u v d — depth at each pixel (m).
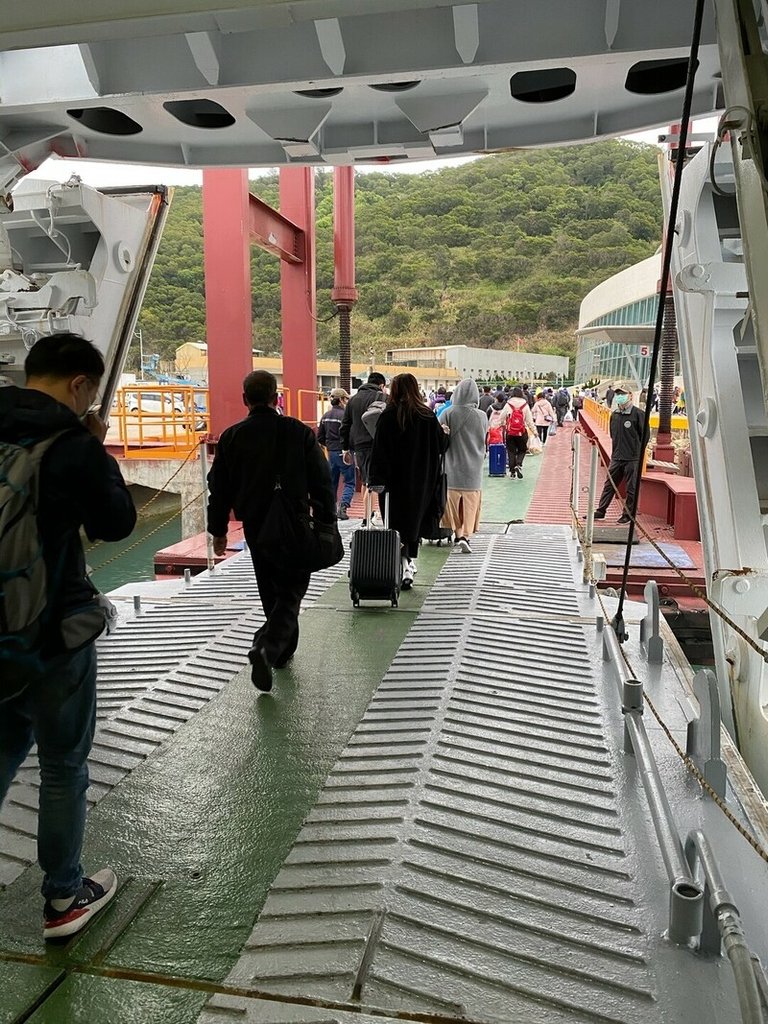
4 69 4.35
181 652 4.86
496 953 2.23
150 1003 2.07
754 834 2.82
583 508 13.41
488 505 13.77
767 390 2.16
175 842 2.83
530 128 5.20
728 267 3.94
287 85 4.05
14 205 5.81
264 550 3.95
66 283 5.72
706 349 4.32
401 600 6.08
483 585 6.49
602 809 3.02
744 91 2.11
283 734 3.71
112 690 4.26
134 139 5.50
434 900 2.47
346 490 10.93
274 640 4.00
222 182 12.42
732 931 1.88
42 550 1.96
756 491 4.02
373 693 4.21
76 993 2.10
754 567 3.93
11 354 5.75
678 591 8.42
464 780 3.24
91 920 2.38
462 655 4.77
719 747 3.04
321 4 2.68
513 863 2.66
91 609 2.11
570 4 3.72
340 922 2.37
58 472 1.98
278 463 3.91
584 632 5.23
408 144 5.25
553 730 3.71
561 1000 2.05
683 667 4.54
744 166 2.21
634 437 11.79
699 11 2.18
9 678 1.93
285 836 2.86
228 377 12.81
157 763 3.44
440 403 18.27
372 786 3.21
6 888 2.56
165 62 4.14
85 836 2.88
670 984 2.11
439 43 3.85
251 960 2.22
